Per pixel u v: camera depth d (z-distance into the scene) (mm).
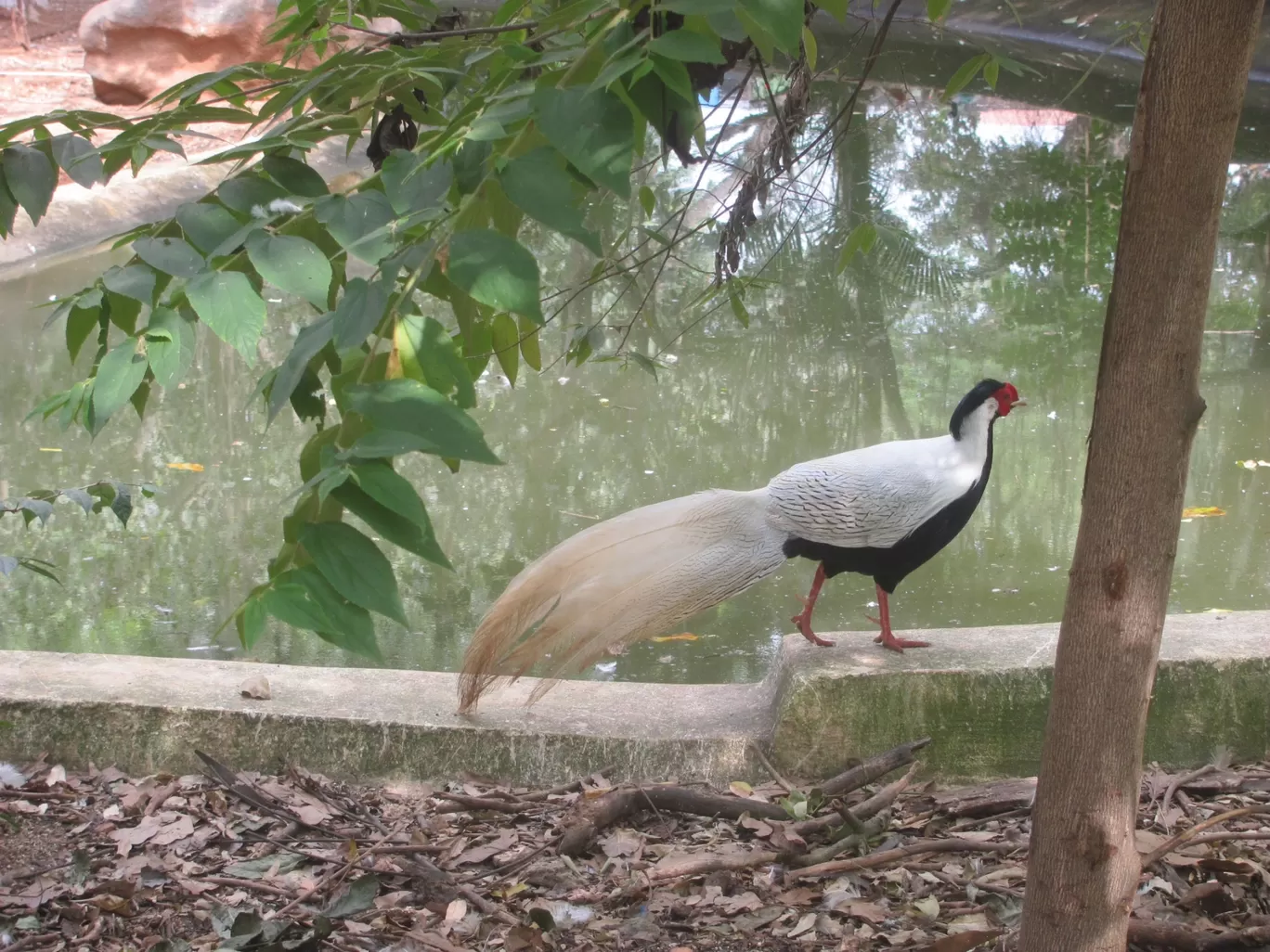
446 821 3330
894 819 3307
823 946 2684
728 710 3797
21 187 1633
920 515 3623
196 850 3139
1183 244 1763
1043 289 10625
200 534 6078
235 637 5066
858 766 3453
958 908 2799
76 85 16031
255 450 7254
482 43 1888
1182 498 1875
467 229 1383
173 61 15211
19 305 9633
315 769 3555
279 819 3281
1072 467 7070
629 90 1466
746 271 8828
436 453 1236
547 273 9438
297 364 1317
